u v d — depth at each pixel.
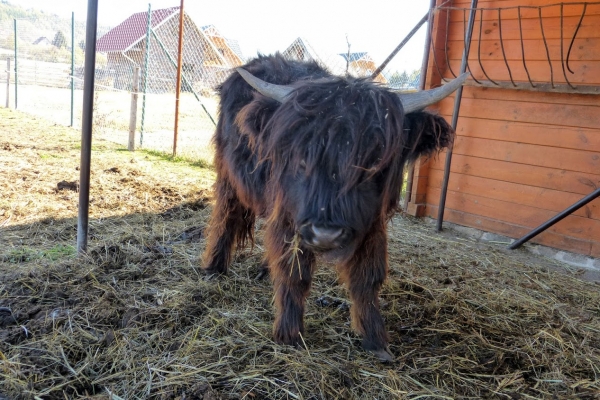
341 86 1.42
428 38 3.58
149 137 6.76
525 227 3.29
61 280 2.08
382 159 1.33
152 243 2.65
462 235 3.54
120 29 13.52
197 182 4.23
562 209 3.11
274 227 1.65
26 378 1.43
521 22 3.18
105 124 7.10
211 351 1.64
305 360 1.60
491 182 3.44
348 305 2.08
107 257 2.32
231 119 2.03
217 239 2.32
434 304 2.15
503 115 3.31
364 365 1.64
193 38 8.56
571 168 3.04
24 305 1.85
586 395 1.58
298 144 1.34
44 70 13.29
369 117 1.34
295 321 1.69
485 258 3.00
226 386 1.46
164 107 9.13
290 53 4.76
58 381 1.45
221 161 2.25
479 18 3.37
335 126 1.31
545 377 1.67
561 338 1.95
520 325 2.06
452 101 3.59
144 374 1.50
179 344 1.67
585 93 2.86
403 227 3.59
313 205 1.32
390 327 1.94
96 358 1.56
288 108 1.40
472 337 1.89
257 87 1.58
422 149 1.57
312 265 1.67
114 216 3.08
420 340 1.85
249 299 2.09
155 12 11.90
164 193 3.74
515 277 2.71
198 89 7.96
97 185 3.71
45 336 1.65
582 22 2.90
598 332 2.06
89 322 1.77
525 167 3.25
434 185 3.76
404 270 2.60
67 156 4.80
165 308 1.89
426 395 1.50
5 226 2.72
